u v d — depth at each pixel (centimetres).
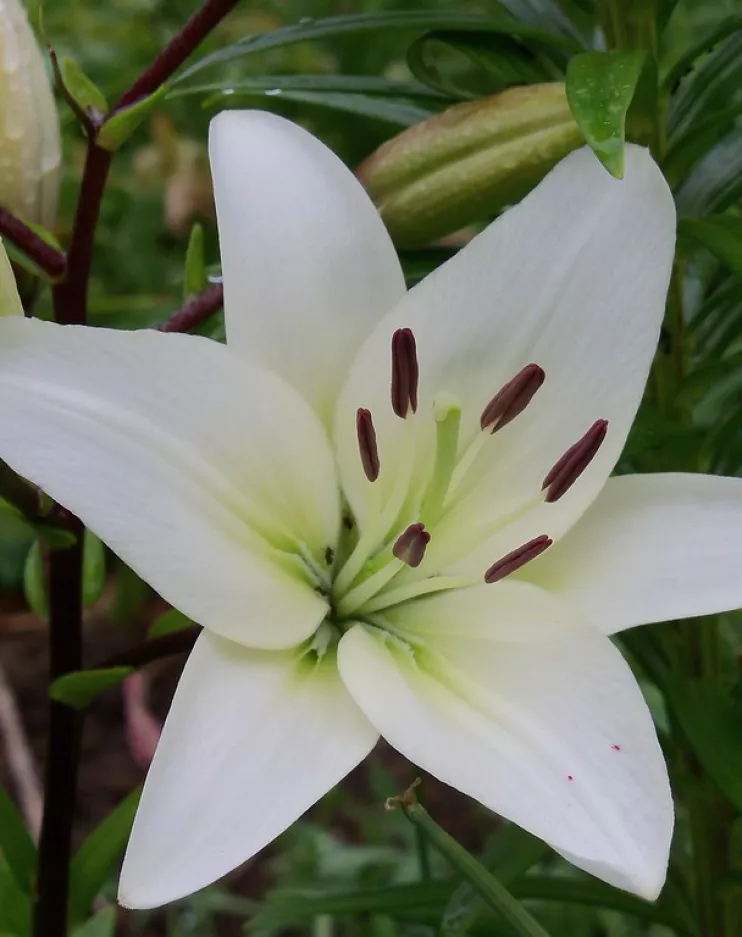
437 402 27
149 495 24
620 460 31
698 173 32
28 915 34
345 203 27
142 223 76
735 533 27
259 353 27
